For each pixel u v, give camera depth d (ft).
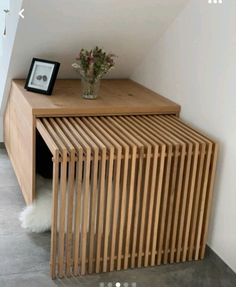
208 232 7.98
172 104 8.75
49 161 9.62
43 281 7.10
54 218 6.92
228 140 7.34
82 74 8.66
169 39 8.95
